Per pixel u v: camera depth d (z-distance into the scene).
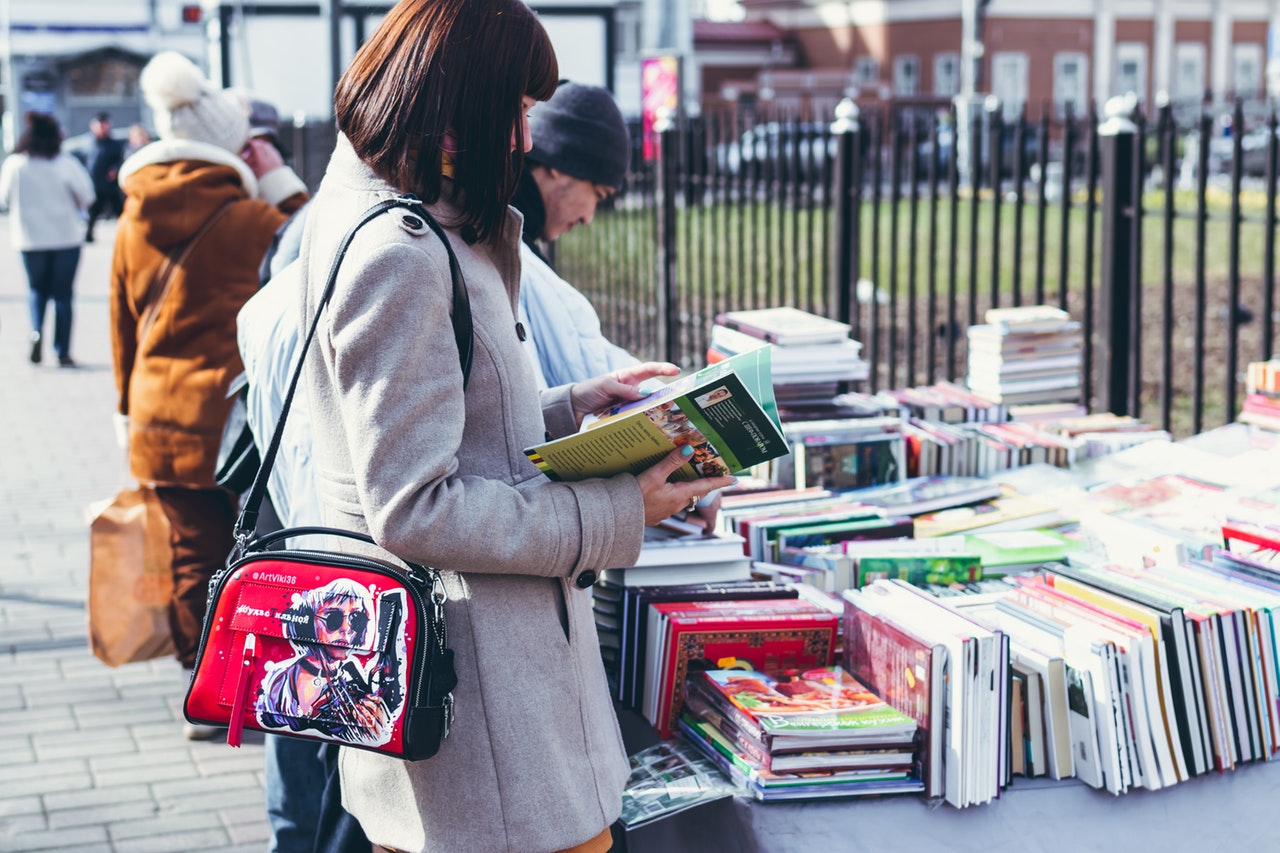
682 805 2.09
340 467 1.77
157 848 3.34
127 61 29.66
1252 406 3.35
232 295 3.67
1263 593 2.34
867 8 37.25
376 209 1.68
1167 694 2.18
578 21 15.45
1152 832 2.20
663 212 7.09
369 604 1.67
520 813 1.72
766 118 6.41
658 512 1.83
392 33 1.73
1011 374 3.71
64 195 9.68
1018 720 2.22
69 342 9.98
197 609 3.75
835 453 3.20
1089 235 4.64
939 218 13.85
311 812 2.80
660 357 7.23
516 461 1.77
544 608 1.78
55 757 3.82
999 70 35.84
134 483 4.88
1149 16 36.88
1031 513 2.99
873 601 2.33
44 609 4.97
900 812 2.11
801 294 9.60
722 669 2.34
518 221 1.79
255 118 4.41
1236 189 4.23
